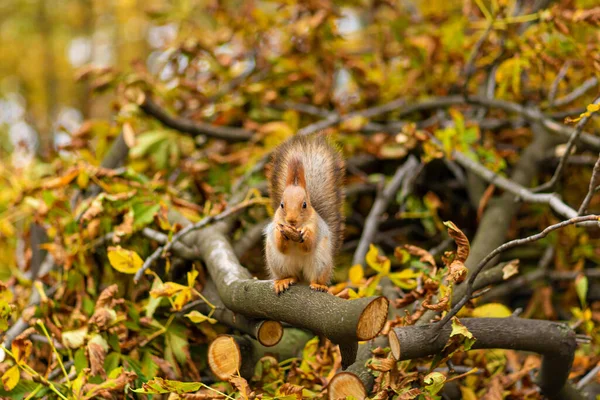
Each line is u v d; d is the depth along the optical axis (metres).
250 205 3.57
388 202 3.74
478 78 4.07
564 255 3.76
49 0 7.46
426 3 4.52
